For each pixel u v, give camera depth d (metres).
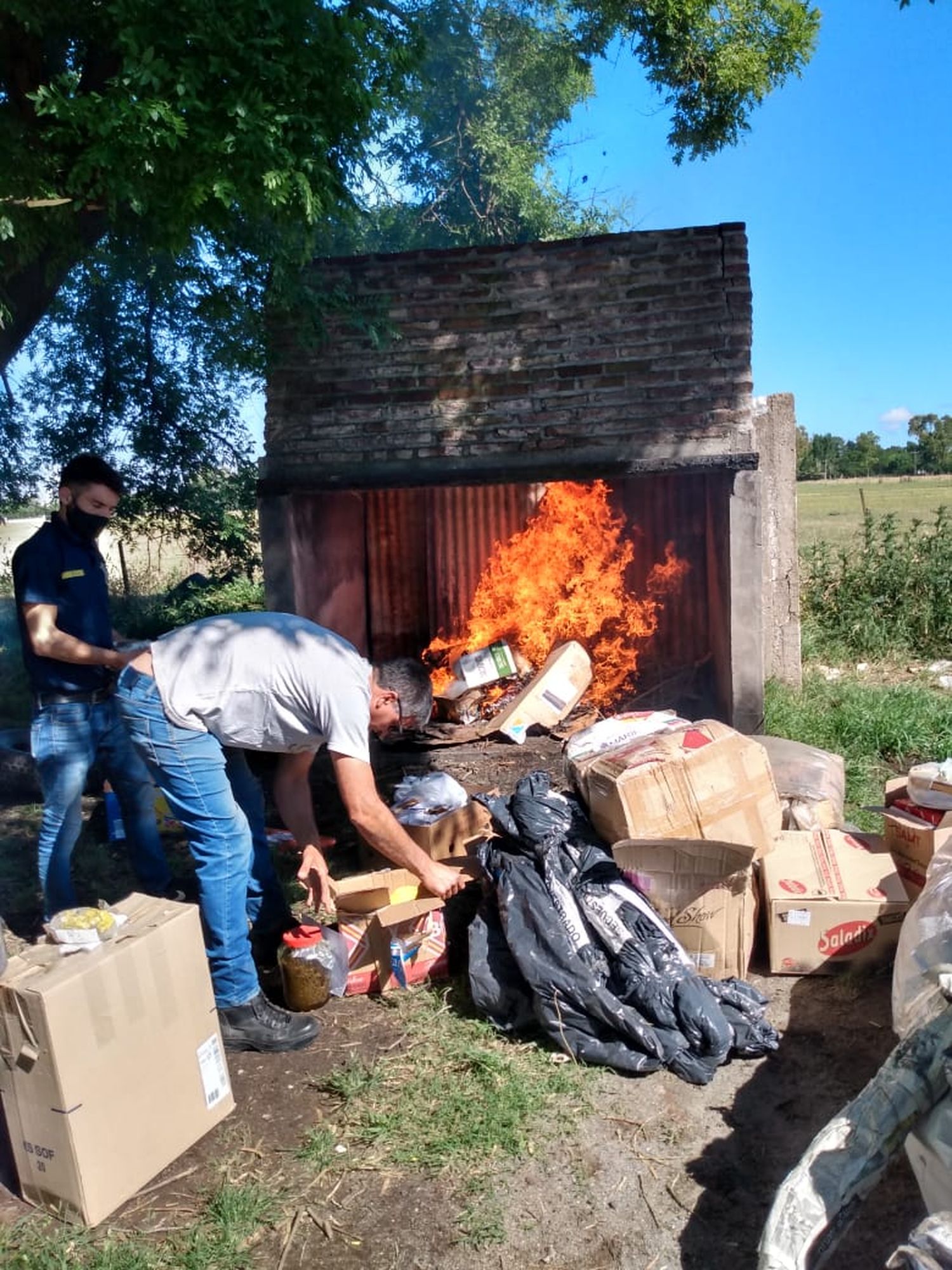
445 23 9.60
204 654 3.12
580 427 5.44
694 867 3.34
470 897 3.80
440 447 5.54
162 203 4.18
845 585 8.92
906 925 2.61
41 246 4.48
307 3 4.07
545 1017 3.14
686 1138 2.77
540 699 5.83
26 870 4.76
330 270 5.73
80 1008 2.50
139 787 4.09
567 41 12.22
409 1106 2.93
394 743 5.78
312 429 5.65
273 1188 2.64
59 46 4.55
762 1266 1.99
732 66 10.30
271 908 3.81
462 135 12.72
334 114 4.32
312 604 6.06
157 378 8.48
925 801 3.74
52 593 3.72
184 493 9.41
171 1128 2.75
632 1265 2.35
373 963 3.58
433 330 5.63
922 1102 2.13
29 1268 2.38
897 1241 2.35
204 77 3.93
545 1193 2.58
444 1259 2.39
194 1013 2.83
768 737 5.05
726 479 5.55
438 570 7.07
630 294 5.49
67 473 3.80
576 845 3.44
